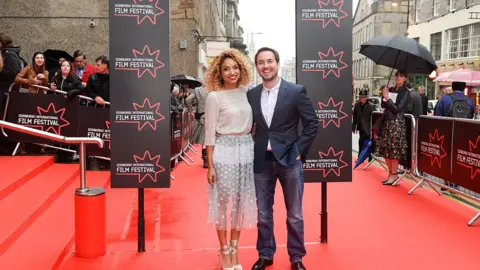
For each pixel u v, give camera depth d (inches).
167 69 173.8
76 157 314.8
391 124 306.8
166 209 252.2
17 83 304.3
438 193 287.1
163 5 171.8
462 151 246.2
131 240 197.0
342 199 277.7
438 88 1326.3
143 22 171.8
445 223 226.1
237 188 156.3
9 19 589.9
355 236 205.9
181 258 177.6
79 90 303.1
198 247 191.0
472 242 197.9
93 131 308.5
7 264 155.3
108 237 199.9
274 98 157.4
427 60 263.6
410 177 346.3
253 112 158.9
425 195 287.1
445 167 264.4
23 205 204.4
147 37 172.2
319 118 182.9
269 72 154.2
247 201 158.1
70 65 322.7
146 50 172.4
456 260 177.0
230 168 154.6
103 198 176.4
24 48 592.7
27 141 299.7
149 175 176.2
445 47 1341.0
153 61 173.0
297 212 161.6
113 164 175.0
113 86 172.9
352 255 181.9
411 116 307.0
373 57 303.9
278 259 177.6
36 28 592.7
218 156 154.9
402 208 255.1
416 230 214.7
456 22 1269.7
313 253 184.2
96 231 175.2
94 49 599.2
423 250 187.9
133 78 173.2
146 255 179.9
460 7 1245.7
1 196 209.0
